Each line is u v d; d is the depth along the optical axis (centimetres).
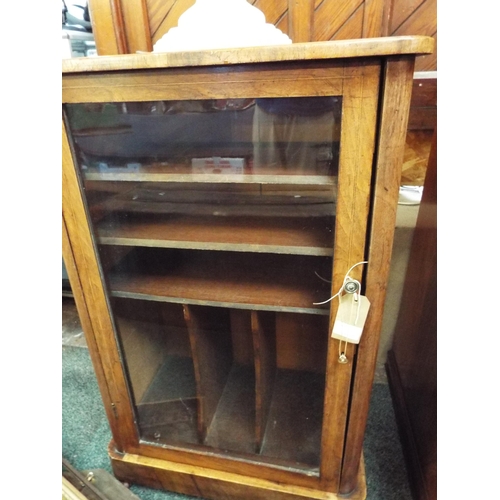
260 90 50
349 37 85
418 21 83
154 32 91
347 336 61
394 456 98
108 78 53
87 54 99
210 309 86
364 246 56
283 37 59
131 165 64
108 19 89
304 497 81
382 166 50
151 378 95
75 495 81
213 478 85
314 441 83
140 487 93
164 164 62
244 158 62
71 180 62
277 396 92
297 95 49
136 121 66
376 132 49
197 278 77
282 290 72
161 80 52
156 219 74
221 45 54
